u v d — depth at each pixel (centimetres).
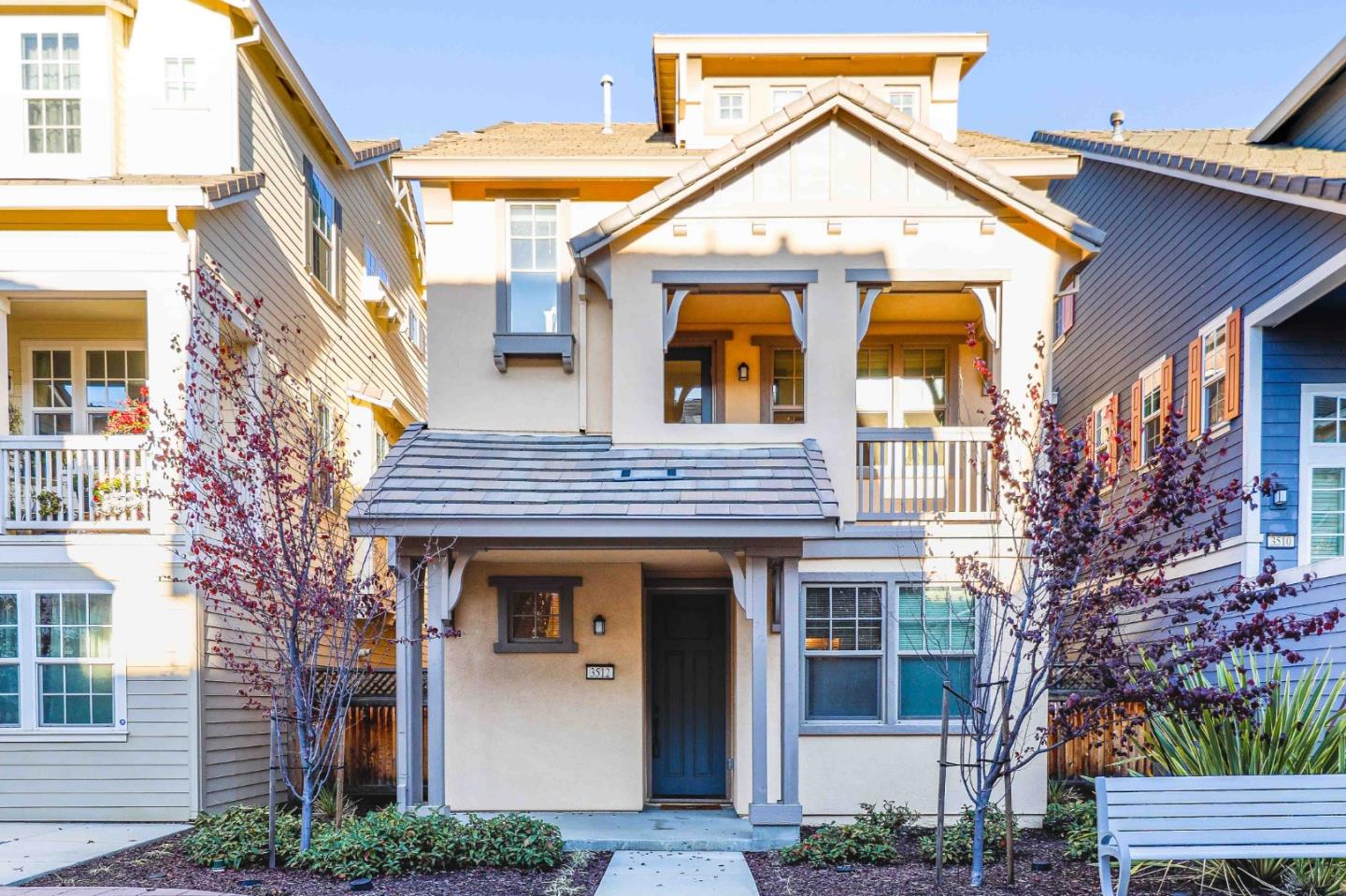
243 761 987
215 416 960
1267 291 903
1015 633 630
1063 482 618
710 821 859
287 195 1191
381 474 843
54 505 948
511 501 807
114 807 891
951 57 1086
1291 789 557
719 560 920
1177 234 1098
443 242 987
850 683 880
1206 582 981
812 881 657
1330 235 809
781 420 1028
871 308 970
